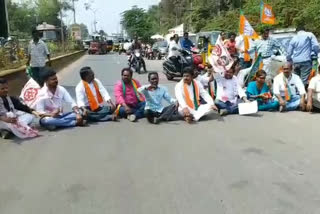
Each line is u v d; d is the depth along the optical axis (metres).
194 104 7.47
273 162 4.96
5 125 6.34
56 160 5.25
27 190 4.28
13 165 5.09
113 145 5.89
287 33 13.57
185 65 14.24
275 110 8.21
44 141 6.22
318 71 7.88
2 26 15.03
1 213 3.75
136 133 6.58
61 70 20.94
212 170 4.73
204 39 18.31
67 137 6.42
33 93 7.32
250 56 11.53
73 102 7.25
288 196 3.97
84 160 5.22
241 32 12.10
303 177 4.46
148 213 3.66
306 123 7.05
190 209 3.72
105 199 4.00
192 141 6.00
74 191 4.22
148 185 4.32
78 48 42.31
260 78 8.06
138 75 17.34
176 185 4.30
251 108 7.76
